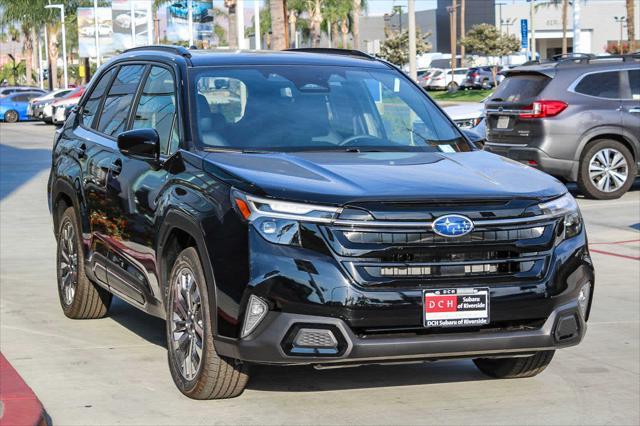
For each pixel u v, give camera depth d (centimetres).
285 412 564
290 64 693
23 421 520
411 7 2936
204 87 650
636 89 1587
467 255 526
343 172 559
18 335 746
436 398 594
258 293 514
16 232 1299
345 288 507
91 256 738
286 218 517
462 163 602
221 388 566
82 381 625
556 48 11888
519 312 532
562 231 554
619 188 1591
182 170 597
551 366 671
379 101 675
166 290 611
